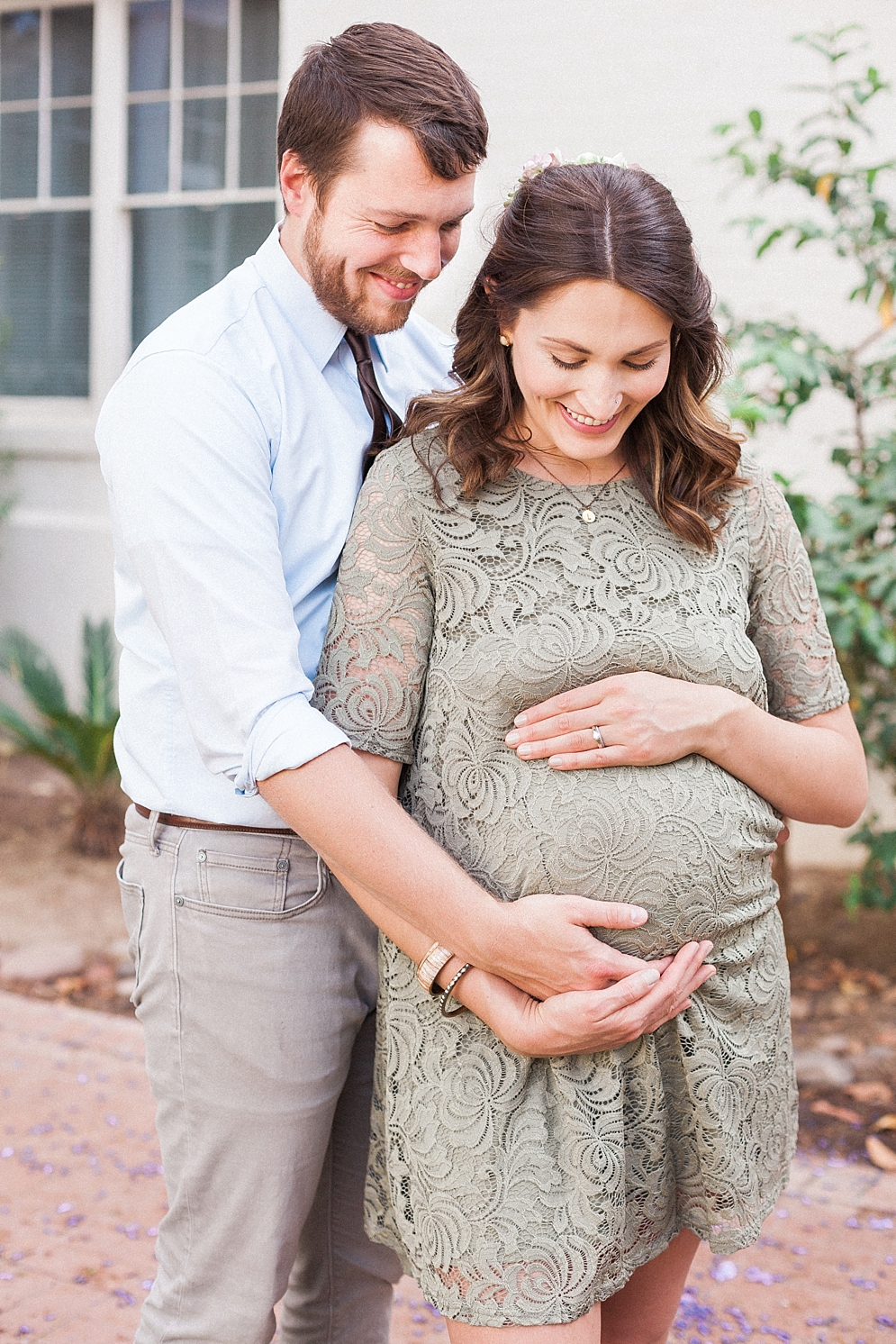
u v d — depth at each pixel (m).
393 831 1.53
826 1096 3.56
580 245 1.46
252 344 1.74
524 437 1.66
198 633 1.59
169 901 1.76
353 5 5.17
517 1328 1.55
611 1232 1.56
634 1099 1.63
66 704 5.53
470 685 1.59
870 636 3.66
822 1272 2.77
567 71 4.87
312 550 1.76
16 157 6.77
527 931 1.52
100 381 6.64
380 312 1.77
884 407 4.63
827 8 4.54
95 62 6.45
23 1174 3.13
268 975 1.74
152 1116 3.44
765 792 1.70
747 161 4.01
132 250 6.56
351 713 1.64
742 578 1.72
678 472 1.69
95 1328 2.56
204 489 1.60
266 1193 1.78
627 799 1.58
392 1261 2.11
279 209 6.19
